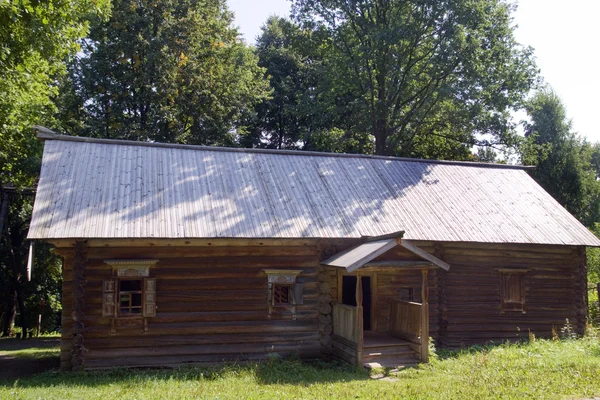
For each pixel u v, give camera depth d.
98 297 14.69
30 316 36.88
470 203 19.72
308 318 16.02
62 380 13.02
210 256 15.61
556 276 19.23
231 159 19.58
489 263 18.42
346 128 37.00
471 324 17.97
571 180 42.34
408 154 34.75
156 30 31.25
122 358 14.62
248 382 12.35
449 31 29.48
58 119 29.55
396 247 14.55
